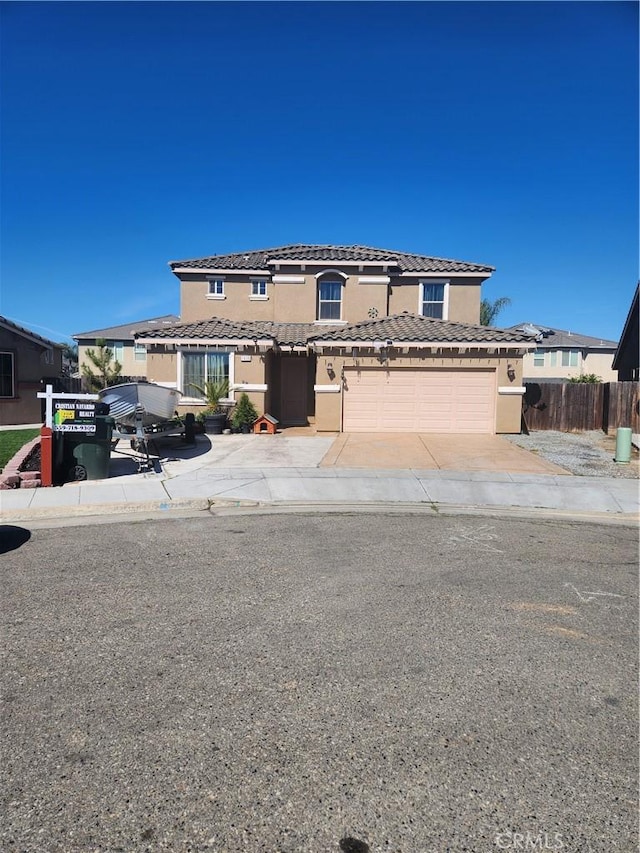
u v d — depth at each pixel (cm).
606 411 1903
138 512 911
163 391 1503
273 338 1880
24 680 382
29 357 2081
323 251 2261
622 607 524
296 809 268
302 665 405
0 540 739
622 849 247
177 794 277
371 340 1755
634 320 2514
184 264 2258
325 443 1577
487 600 535
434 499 1018
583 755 311
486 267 2222
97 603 518
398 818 263
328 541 741
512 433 1773
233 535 768
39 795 276
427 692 372
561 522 884
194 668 400
